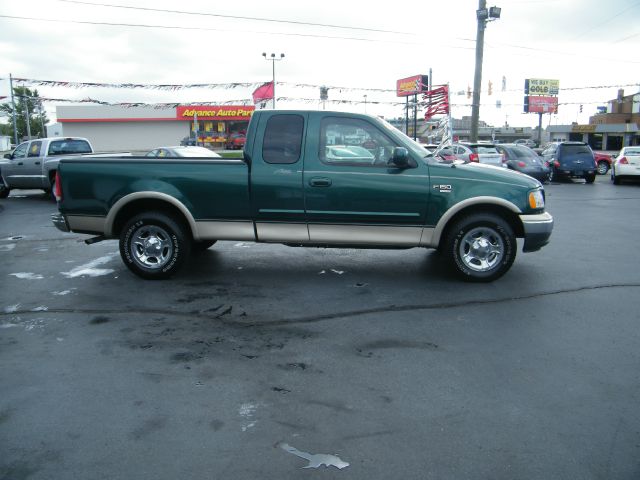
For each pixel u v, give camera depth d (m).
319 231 6.09
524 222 6.03
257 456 2.92
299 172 5.98
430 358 4.16
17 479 2.73
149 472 2.78
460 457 2.90
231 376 3.86
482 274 6.16
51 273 6.74
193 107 58.22
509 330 4.74
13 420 3.28
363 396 3.57
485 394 3.59
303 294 5.80
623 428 3.19
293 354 4.24
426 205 5.97
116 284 6.21
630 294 5.78
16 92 61.34
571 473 2.78
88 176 6.24
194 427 3.20
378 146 6.02
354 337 4.59
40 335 4.64
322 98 24.80
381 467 2.82
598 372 3.92
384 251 7.96
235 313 5.20
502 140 82.38
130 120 59.84
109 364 4.06
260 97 28.09
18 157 15.80
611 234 9.53
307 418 3.30
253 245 8.35
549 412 3.37
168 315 5.14
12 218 11.92
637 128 53.97
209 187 6.08
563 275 6.57
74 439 3.07
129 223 6.29
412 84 40.50
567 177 23.11
